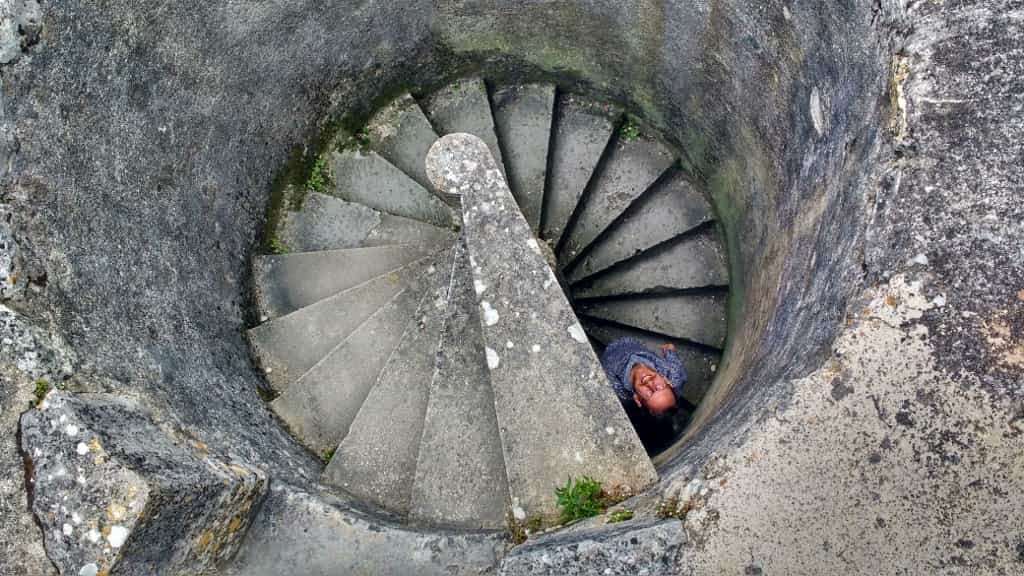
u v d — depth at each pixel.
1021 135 2.95
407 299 4.62
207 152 4.35
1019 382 2.83
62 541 2.71
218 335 4.30
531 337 3.65
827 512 2.83
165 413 3.30
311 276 4.96
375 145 5.48
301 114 5.05
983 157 2.96
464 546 3.34
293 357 4.67
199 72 4.13
